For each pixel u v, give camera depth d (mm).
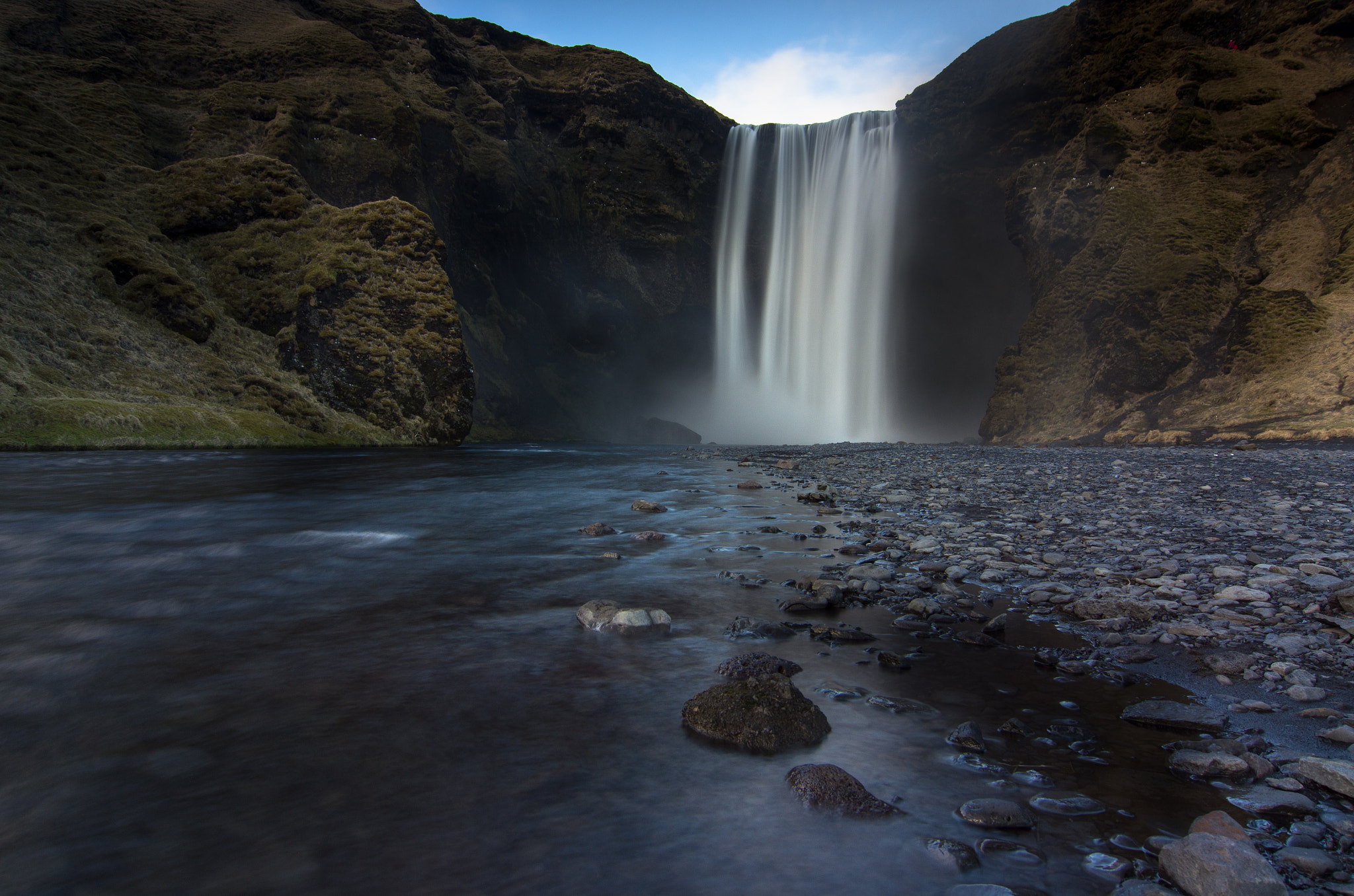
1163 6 45344
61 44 44500
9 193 32875
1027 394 40531
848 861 2121
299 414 33938
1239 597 5270
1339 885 1976
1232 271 34438
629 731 3051
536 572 6324
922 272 62438
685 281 71875
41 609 5051
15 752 2793
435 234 43875
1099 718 3289
